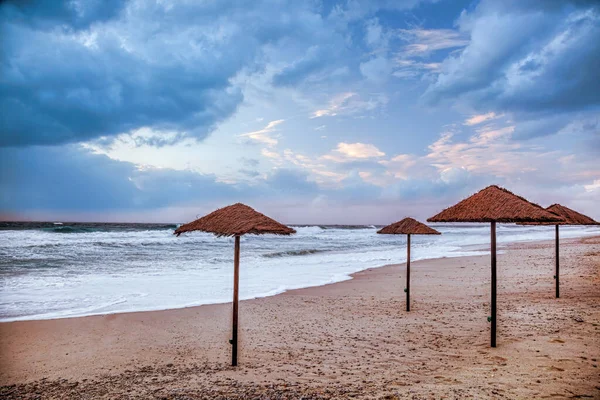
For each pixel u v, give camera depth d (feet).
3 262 65.36
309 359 21.40
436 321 29.04
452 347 22.57
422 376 18.02
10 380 19.52
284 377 18.53
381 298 39.63
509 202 21.86
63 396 17.19
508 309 31.50
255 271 62.28
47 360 22.75
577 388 15.85
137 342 26.18
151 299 40.40
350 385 17.15
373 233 200.13
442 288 43.86
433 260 75.36
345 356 21.74
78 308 36.27
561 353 20.34
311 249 104.53
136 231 140.56
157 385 18.07
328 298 40.34
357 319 30.81
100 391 17.60
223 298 41.04
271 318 31.99
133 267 63.93
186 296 41.98
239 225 19.81
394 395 15.76
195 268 64.39
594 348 21.06
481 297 37.52
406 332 26.40
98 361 22.40
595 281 43.52
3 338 27.14
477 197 23.38
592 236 153.07
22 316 33.24
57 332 28.63
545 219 19.74
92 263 67.21
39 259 69.77
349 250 103.91
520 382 16.63
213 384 17.80
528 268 58.23
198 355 23.11
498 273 54.13
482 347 22.18
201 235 127.65
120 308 36.37
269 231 19.51
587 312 29.25
